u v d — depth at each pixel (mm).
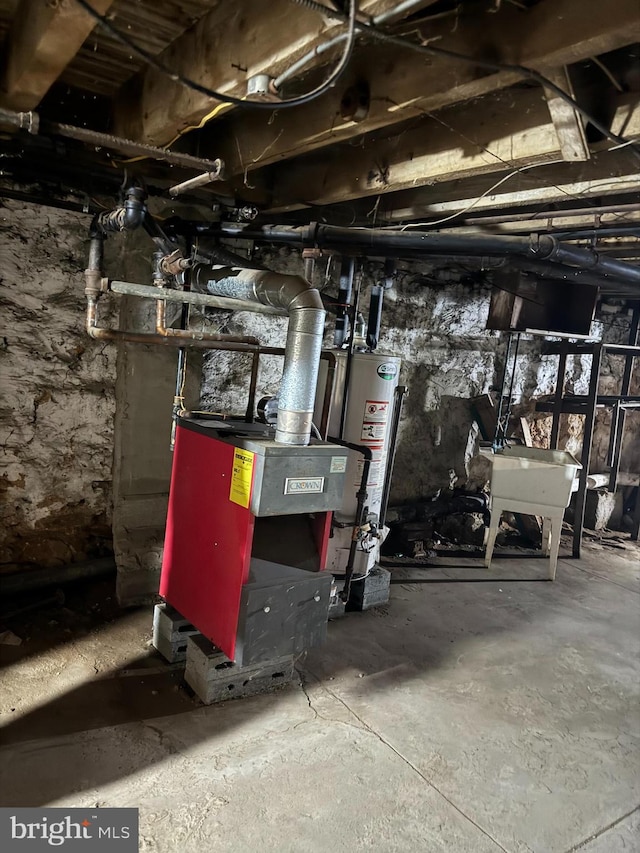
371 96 1659
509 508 3826
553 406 4719
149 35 1682
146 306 2734
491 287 4289
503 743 2094
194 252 2834
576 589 3670
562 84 1431
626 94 1564
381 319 3895
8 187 2508
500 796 1835
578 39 1206
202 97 1600
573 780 1942
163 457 2869
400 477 4199
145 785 1732
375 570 3170
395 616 3045
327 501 2018
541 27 1269
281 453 1875
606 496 5094
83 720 1989
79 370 2789
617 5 1140
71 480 2854
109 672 2285
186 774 1793
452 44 1429
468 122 1948
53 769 1753
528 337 4688
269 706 2174
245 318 3217
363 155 2369
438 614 3117
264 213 2902
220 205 2859
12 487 2711
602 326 5152
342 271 3160
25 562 2795
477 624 3043
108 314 2809
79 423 2832
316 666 2482
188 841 1554
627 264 3002
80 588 2891
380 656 2621
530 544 4453
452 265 4059
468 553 4109
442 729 2139
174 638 2373
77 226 2688
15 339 2617
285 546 2164
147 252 2711
